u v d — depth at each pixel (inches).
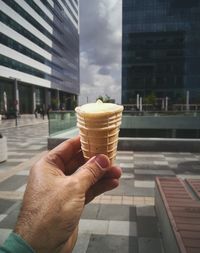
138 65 3203.7
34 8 2497.5
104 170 55.3
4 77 1983.3
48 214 46.0
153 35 3159.5
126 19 3203.7
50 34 2965.1
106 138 55.6
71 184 50.4
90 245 161.2
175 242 114.6
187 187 202.2
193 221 131.6
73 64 4165.8
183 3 3095.5
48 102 3088.1
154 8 3144.7
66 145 63.2
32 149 532.7
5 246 40.6
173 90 3154.5
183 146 467.2
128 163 383.2
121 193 252.4
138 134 951.0
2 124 1282.0
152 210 211.8
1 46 1910.7
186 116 940.6
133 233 175.3
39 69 2659.9
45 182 50.4
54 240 45.8
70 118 618.5
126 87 3235.7
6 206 223.1
